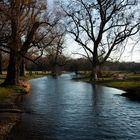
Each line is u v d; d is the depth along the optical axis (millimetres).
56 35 44562
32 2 38031
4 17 33125
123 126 19578
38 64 45531
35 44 42812
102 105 29406
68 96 38031
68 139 16281
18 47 40281
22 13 38094
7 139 15992
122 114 24125
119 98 35844
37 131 17891
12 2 33219
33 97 35969
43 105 28750
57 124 19922
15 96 35875
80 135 17125
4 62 97062
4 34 35031
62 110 25875
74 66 129875
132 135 17250
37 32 43125
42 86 57625
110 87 54906
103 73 86438
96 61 70250
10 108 25750
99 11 66000
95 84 64312
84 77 92688
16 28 35938
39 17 43188
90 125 19766
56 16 44406
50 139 16203
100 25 67062
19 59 44438
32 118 21797
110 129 18688
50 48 45438
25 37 42188
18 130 18016
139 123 20578
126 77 73812
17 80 44625
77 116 23047
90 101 32656
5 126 18797
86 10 66625
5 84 43250
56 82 73375
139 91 36125
